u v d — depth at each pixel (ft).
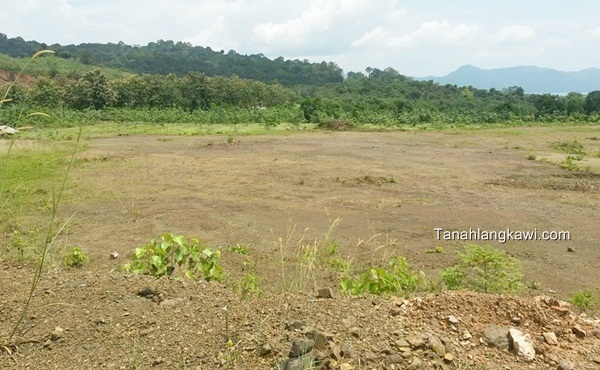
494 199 31.96
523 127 100.68
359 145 61.82
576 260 20.85
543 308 9.86
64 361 7.36
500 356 8.23
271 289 12.82
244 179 37.86
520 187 35.81
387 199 31.63
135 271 11.86
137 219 25.80
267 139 68.64
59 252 18.45
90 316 8.54
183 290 9.73
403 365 7.48
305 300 9.50
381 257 20.18
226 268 16.98
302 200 31.17
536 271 19.48
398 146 61.21
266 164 45.19
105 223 24.84
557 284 18.16
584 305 15.85
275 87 174.29
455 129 92.89
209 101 140.05
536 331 9.11
